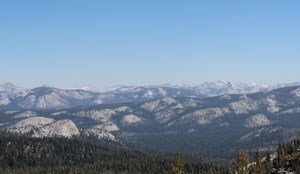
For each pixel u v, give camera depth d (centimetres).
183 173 19188
